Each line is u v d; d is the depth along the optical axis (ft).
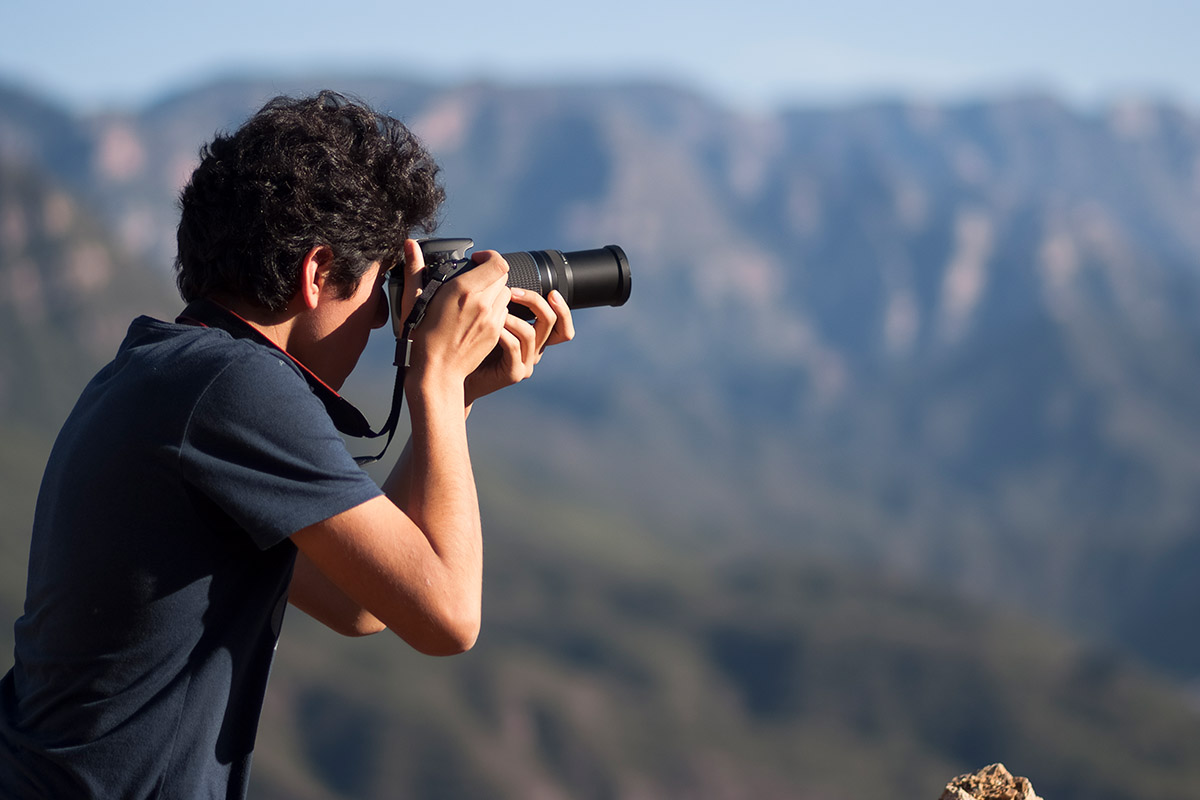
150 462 7.98
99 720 7.98
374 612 8.43
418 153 9.45
